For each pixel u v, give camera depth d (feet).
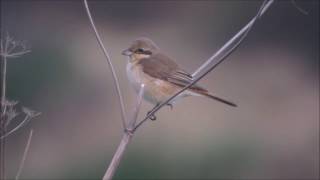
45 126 56.34
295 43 73.82
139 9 72.02
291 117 64.54
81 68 60.80
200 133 53.88
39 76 58.03
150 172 46.88
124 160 47.26
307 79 72.43
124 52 30.25
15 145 53.36
